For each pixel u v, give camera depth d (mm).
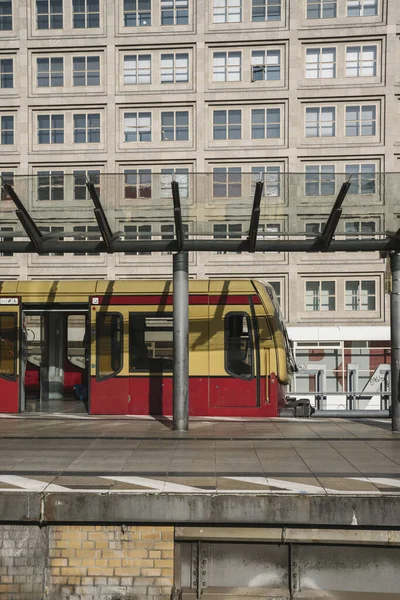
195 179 10016
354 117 35031
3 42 35781
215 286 12750
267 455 8234
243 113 35219
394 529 6133
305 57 35344
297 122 34969
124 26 35688
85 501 6102
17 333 13023
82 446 8961
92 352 12820
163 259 34844
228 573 6352
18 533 6238
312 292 35188
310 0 35344
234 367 12602
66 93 35656
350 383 21984
